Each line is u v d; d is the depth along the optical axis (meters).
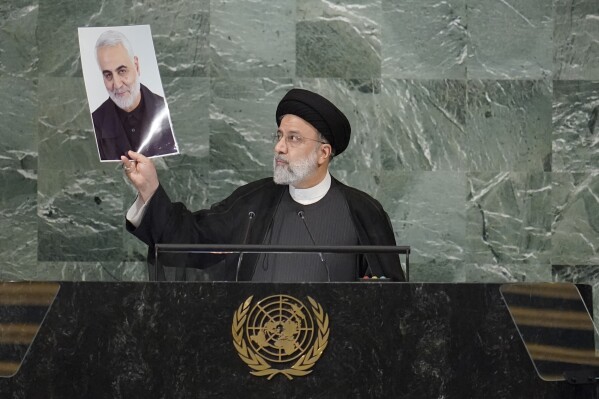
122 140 10.62
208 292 8.03
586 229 16.55
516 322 8.13
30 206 16.41
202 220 11.64
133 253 16.44
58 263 16.36
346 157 16.55
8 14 16.53
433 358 8.05
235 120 16.52
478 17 16.77
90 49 10.48
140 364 7.96
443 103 16.64
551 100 16.67
